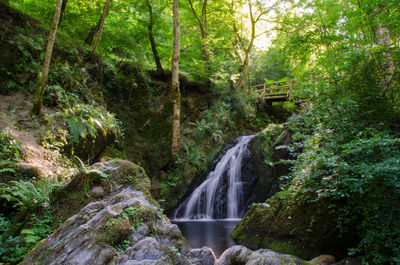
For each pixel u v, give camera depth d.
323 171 5.14
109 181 4.95
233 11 15.69
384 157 4.38
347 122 5.31
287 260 3.63
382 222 4.18
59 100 7.48
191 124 13.68
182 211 10.94
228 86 16.25
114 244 3.12
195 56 15.52
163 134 12.59
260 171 11.47
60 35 9.31
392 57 5.50
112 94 11.90
